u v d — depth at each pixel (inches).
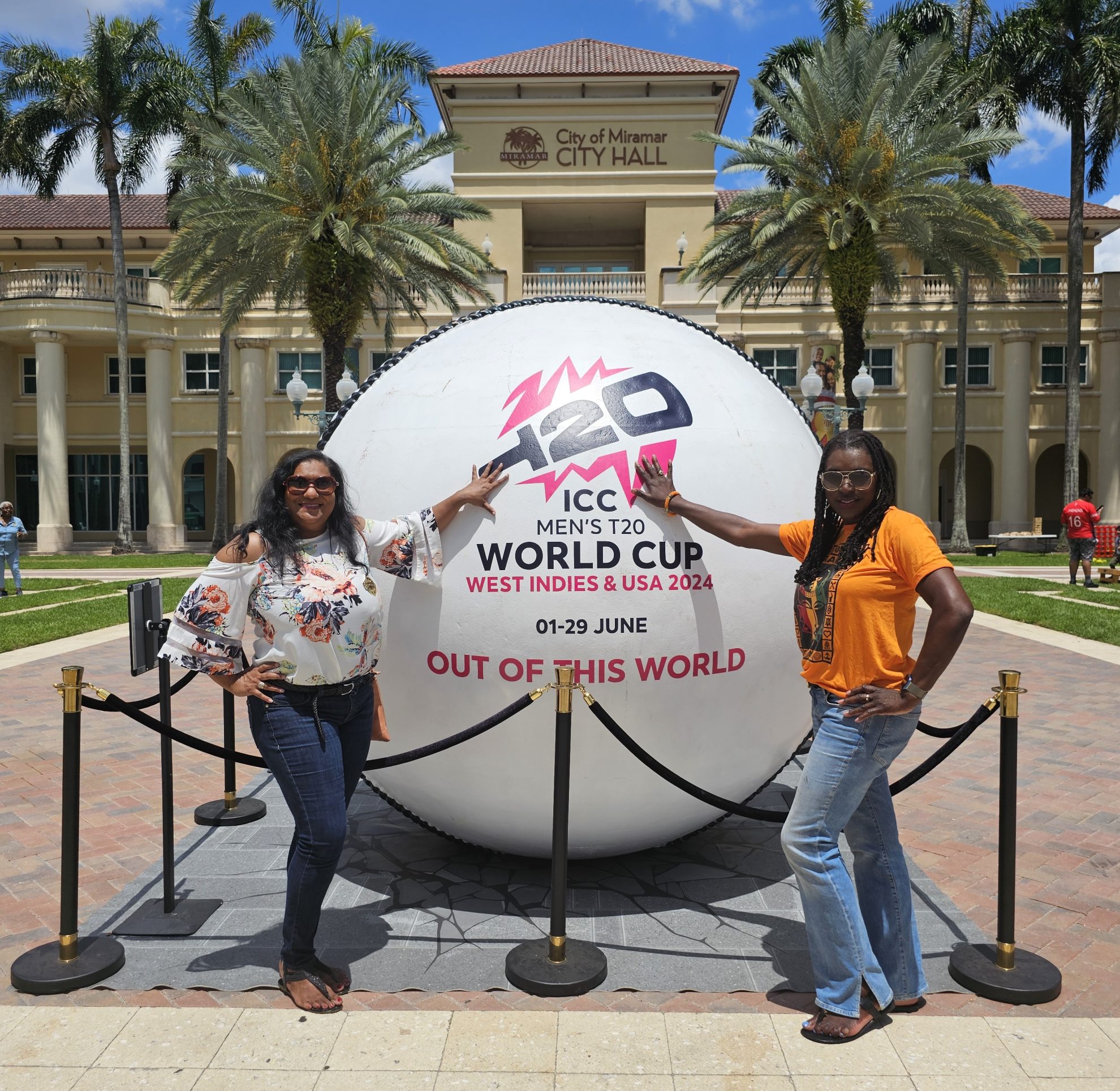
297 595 125.2
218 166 848.9
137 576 862.5
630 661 143.9
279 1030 124.0
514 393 151.6
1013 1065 116.9
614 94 1251.8
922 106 842.8
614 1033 123.2
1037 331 1248.8
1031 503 1267.2
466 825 167.3
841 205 761.6
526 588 143.0
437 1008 130.8
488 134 1254.9
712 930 154.1
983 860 190.4
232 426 1289.4
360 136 748.0
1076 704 329.7
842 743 118.0
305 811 127.5
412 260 816.3
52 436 1234.0
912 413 1251.8
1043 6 1055.6
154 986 136.2
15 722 304.7
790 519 157.3
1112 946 152.8
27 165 1120.8
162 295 1286.9
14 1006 131.2
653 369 155.5
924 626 510.6
